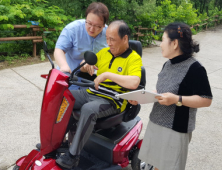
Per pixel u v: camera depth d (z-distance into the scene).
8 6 6.75
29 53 7.46
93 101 2.25
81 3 8.28
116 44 2.19
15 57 6.93
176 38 1.84
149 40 11.07
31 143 3.24
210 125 4.08
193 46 1.84
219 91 5.67
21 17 6.52
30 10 6.93
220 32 17.47
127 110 2.44
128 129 2.63
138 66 2.20
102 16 2.42
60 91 2.04
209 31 17.83
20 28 7.16
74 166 2.26
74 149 2.11
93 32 2.50
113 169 2.42
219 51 10.67
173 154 1.94
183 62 1.88
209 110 4.66
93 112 2.17
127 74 2.25
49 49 7.94
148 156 2.09
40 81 5.43
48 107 2.05
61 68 2.34
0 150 3.06
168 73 1.95
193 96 1.82
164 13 12.71
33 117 3.92
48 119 2.07
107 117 2.31
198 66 1.82
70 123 2.37
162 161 1.98
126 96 1.80
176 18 13.23
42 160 2.14
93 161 2.48
